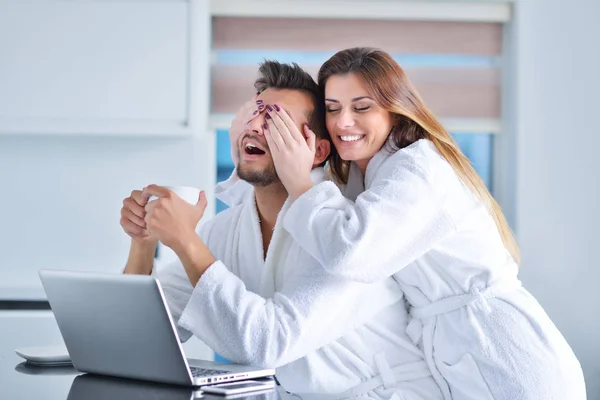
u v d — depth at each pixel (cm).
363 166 153
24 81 293
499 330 136
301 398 136
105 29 295
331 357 133
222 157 355
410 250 131
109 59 295
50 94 294
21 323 270
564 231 333
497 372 135
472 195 146
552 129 335
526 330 136
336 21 341
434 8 340
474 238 140
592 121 335
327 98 147
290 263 138
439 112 347
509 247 155
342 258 123
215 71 340
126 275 106
